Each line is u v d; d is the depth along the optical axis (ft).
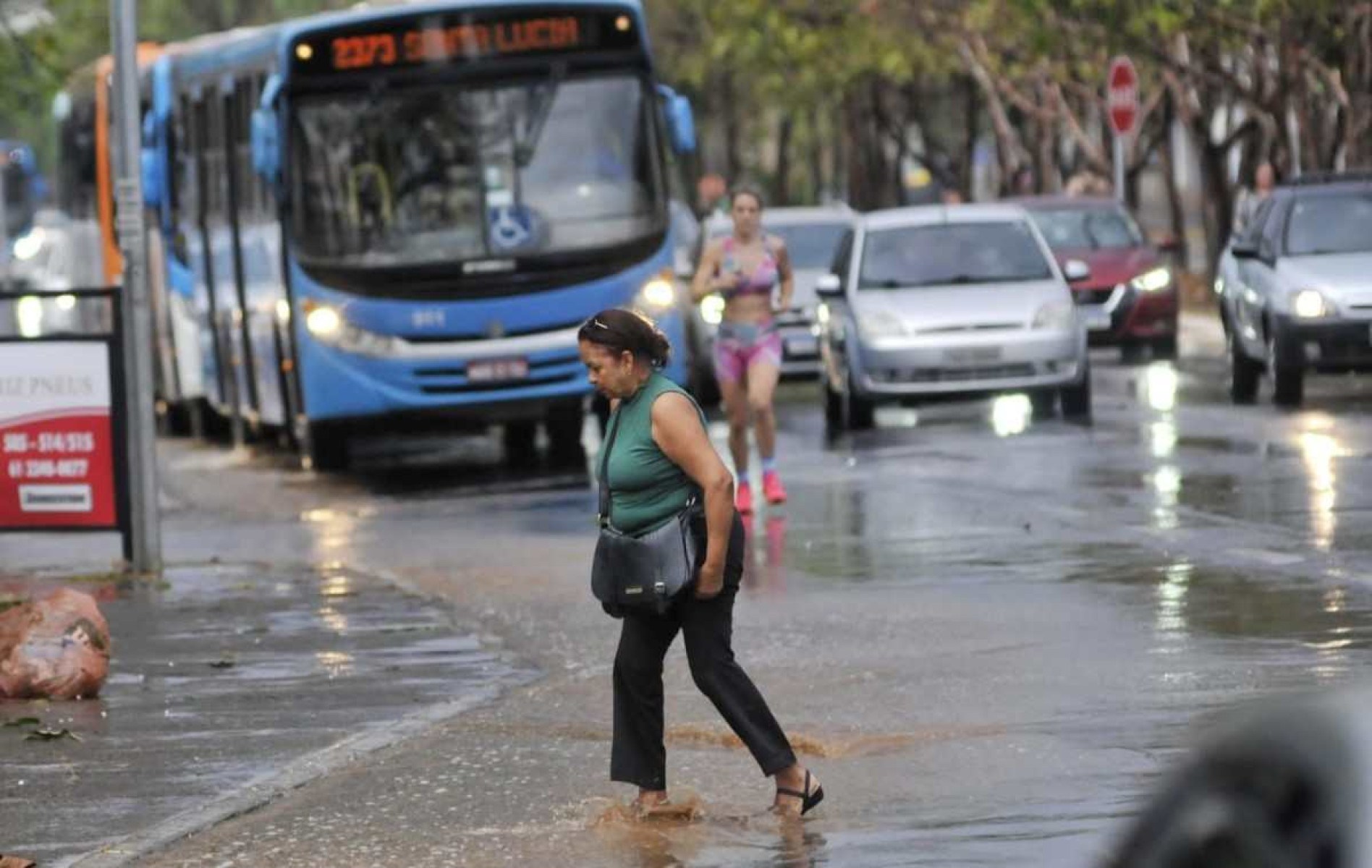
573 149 174.60
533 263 173.37
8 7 263.70
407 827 63.62
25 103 264.52
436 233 173.99
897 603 100.42
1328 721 19.52
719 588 61.77
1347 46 287.89
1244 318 198.59
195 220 226.38
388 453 207.51
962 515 131.23
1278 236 197.77
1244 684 78.28
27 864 59.82
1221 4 286.05
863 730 73.92
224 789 68.69
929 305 188.96
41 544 147.43
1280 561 106.93
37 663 84.33
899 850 58.29
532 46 174.40
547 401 174.19
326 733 77.10
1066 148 483.92
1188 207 644.27
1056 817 60.75
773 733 62.85
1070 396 190.49
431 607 106.42
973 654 86.94
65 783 70.28
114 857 60.54
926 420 200.64
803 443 184.55
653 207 175.11
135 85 123.75
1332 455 152.25
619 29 175.22
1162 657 84.12
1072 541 118.01
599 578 61.98
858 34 369.71
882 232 198.08
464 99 174.40
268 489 176.55
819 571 112.06
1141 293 253.03
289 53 173.99
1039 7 295.48
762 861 58.13
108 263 264.72
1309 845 18.89
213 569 124.98
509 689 85.20
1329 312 186.70
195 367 234.38
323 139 174.70
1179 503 130.93
